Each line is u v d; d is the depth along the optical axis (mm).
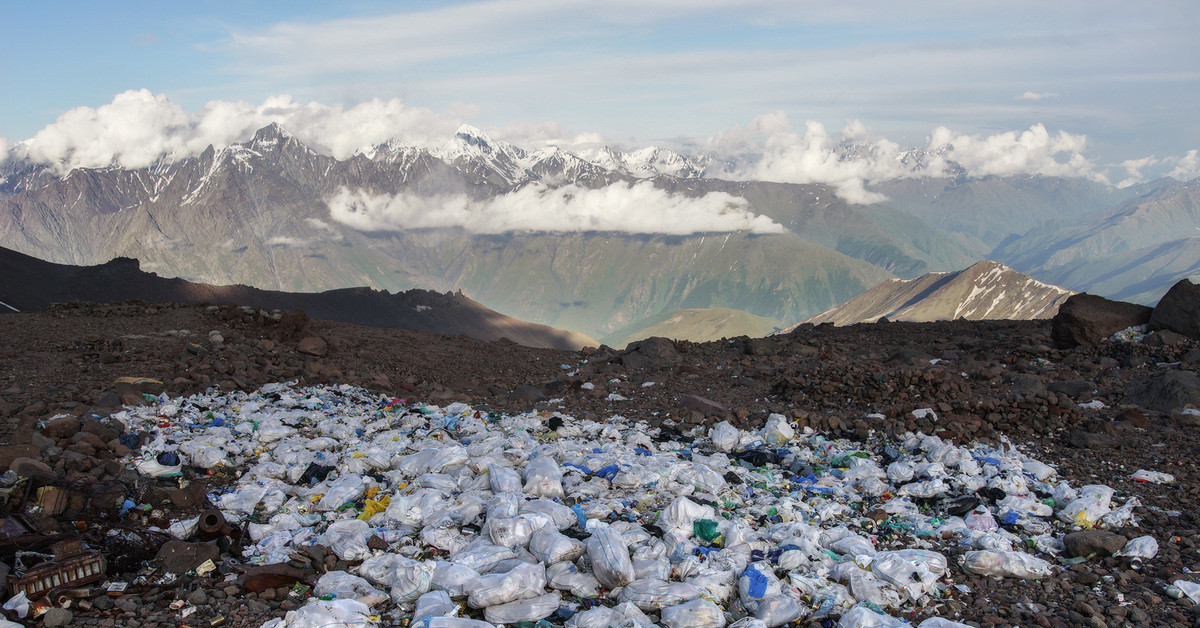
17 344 17000
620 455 11680
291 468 10484
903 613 6895
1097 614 6828
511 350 23672
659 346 22141
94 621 6242
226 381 15555
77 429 10406
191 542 7570
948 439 12930
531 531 7898
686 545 7891
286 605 6715
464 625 6109
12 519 7352
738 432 13602
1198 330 19156
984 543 8461
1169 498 10117
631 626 6133
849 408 15523
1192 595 7109
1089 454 12406
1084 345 20438
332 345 20547
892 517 9680
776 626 6531
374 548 7777
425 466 10602
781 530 8641
